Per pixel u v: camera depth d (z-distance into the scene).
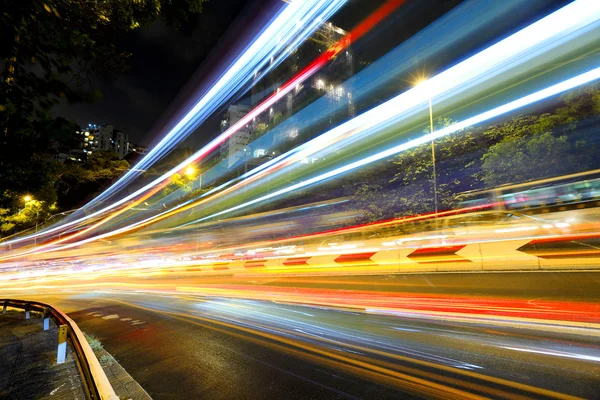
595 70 16.66
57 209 39.81
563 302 8.21
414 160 24.97
